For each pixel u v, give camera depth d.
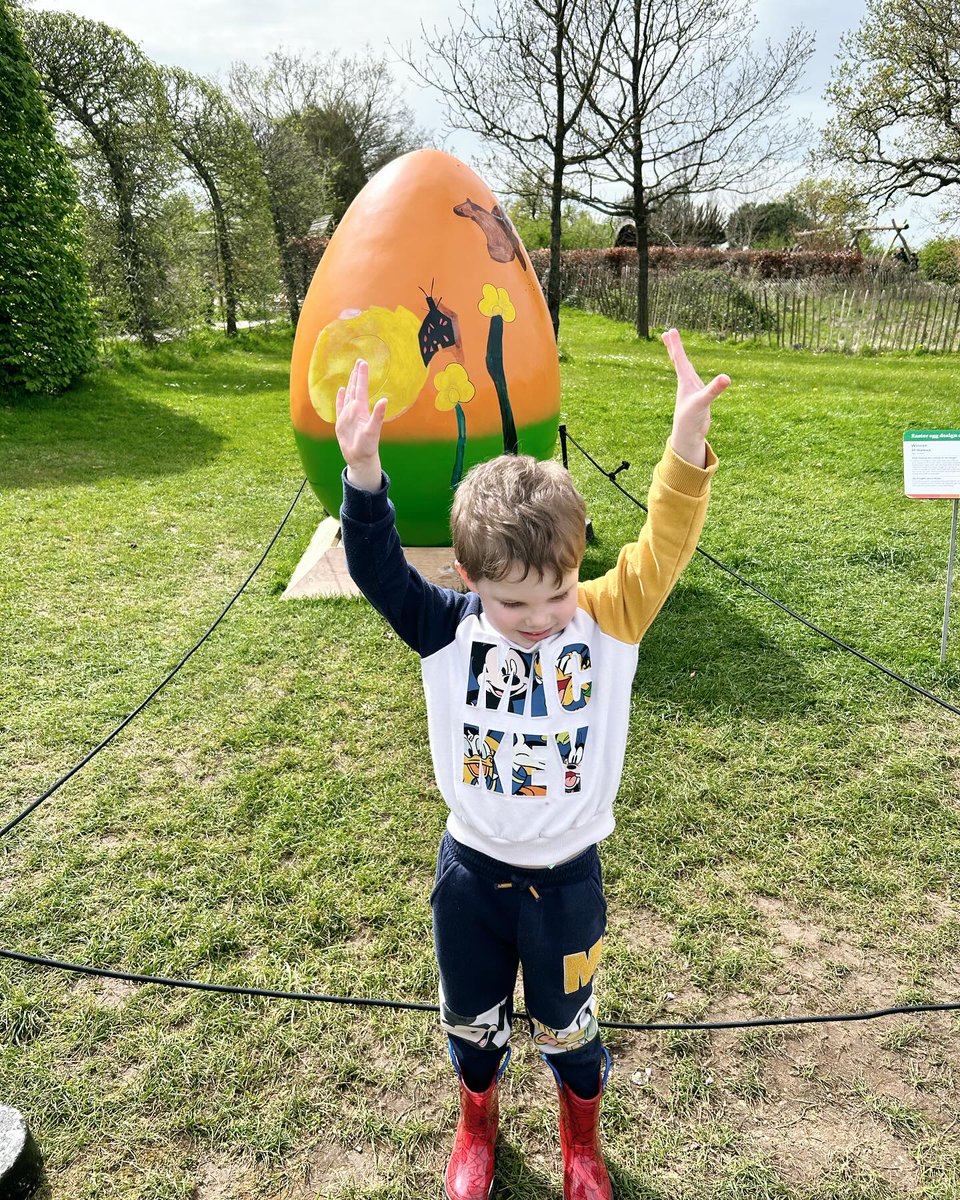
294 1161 2.03
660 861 2.98
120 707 3.96
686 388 1.42
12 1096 2.17
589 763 1.58
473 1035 1.79
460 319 4.10
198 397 11.90
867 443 8.18
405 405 4.08
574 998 1.69
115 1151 2.05
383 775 3.46
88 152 14.72
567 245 41.56
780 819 3.18
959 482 4.05
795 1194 1.94
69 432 9.19
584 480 7.57
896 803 3.26
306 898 2.82
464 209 4.20
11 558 5.72
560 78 15.45
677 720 3.80
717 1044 2.31
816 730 3.72
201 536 6.22
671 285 22.42
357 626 4.76
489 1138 1.96
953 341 17.70
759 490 7.02
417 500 4.34
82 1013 2.41
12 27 9.59
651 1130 2.09
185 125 19.09
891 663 4.27
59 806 3.29
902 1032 2.34
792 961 2.58
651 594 1.54
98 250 15.11
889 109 21.62
